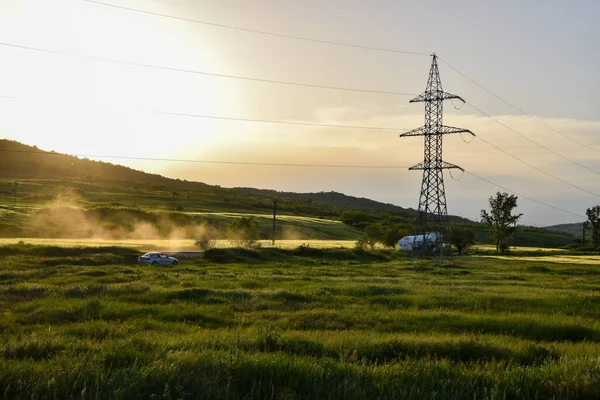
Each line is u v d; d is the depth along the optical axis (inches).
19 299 884.0
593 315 831.1
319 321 684.7
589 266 2529.5
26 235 3806.6
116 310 748.0
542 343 559.8
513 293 1087.6
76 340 456.8
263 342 457.4
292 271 1790.1
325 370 343.0
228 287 1175.0
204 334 544.1
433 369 369.4
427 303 908.6
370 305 876.0
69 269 1601.9
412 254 3307.1
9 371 311.7
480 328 664.4
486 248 4913.9
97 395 270.8
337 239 5132.9
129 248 2546.8
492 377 351.9
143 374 303.0
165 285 1185.4
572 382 337.7
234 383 309.7
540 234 7337.6
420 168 2800.2
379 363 434.3
